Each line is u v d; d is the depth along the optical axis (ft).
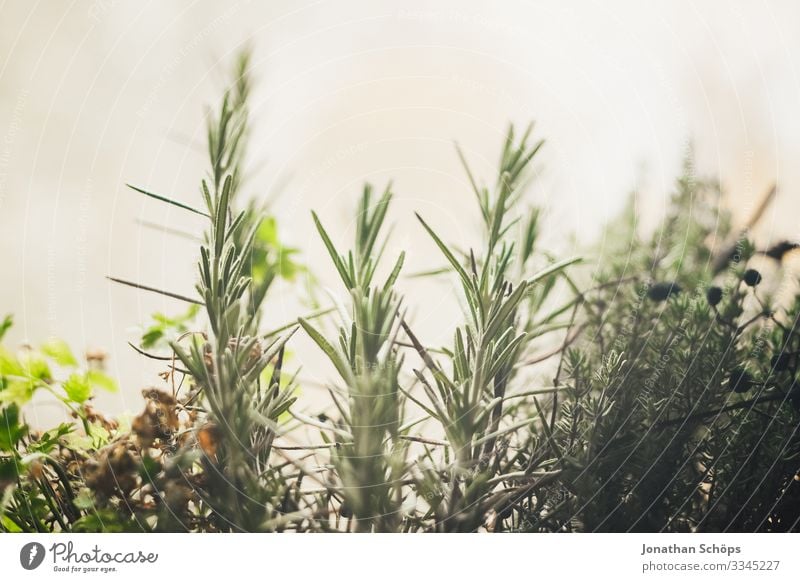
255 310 1.61
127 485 1.45
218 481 1.42
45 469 1.59
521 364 1.71
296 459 1.59
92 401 1.80
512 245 1.49
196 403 1.54
